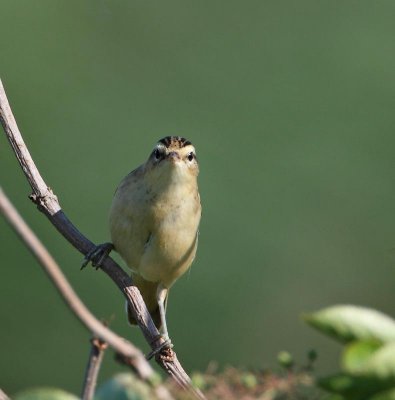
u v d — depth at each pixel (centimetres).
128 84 1748
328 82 1727
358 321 410
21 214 1572
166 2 1788
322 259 1656
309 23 1761
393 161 1692
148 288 930
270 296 1627
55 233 1550
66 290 407
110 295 1509
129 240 875
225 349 1581
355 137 1695
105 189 1641
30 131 1669
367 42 1745
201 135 1683
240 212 1619
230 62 1753
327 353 1714
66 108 1705
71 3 1778
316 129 1695
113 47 1772
